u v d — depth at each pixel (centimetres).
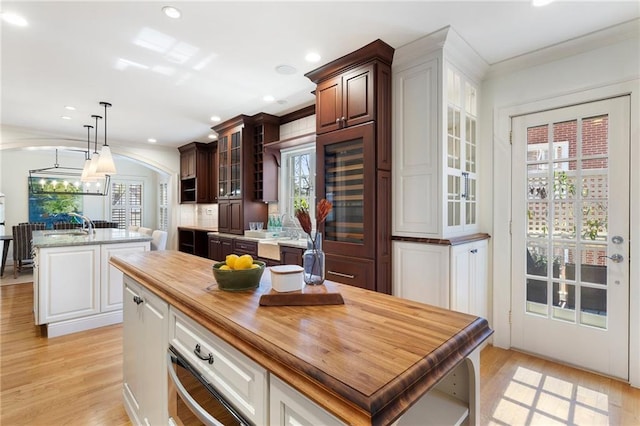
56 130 504
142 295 162
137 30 225
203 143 607
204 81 312
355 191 269
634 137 222
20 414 191
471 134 281
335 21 213
